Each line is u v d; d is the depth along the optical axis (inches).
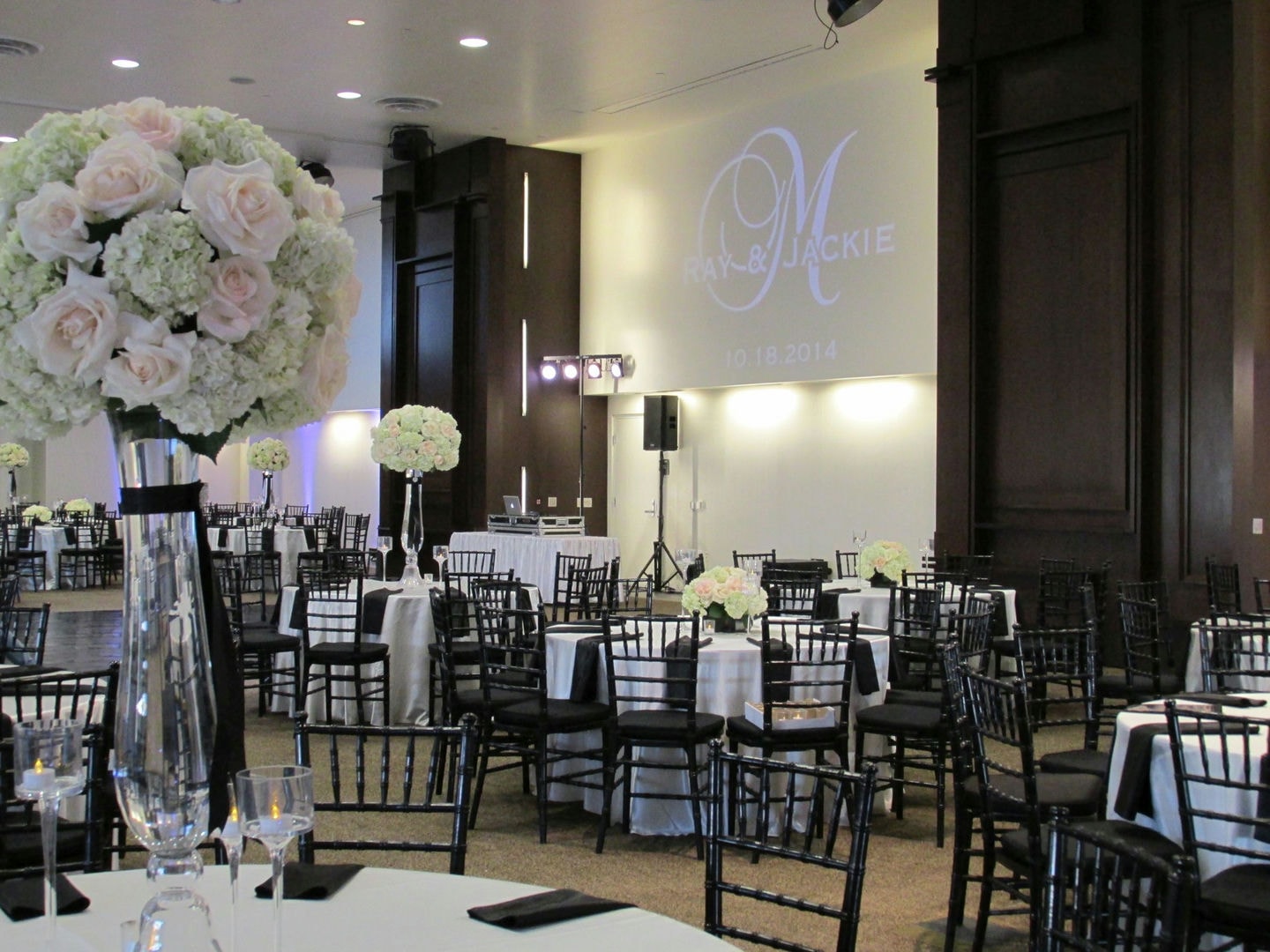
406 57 460.4
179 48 450.3
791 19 415.2
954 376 397.7
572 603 354.3
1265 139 350.9
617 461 597.6
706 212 538.0
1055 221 378.0
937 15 410.3
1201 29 343.6
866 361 470.3
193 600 62.9
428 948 69.8
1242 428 339.6
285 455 594.6
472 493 588.4
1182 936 64.7
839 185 481.4
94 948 68.2
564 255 597.3
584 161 600.7
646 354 566.3
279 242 64.8
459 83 490.3
